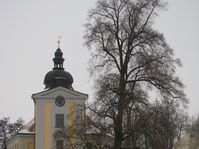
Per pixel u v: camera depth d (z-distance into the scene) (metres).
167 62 47.84
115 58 48.62
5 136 137.75
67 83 81.81
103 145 48.53
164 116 46.81
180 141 78.19
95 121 48.09
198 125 79.38
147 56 47.81
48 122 78.12
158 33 48.19
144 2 48.78
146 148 48.16
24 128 87.75
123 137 46.97
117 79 48.00
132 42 48.28
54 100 78.75
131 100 46.47
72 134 51.03
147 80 47.53
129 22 48.59
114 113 46.88
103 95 47.75
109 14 49.12
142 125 46.16
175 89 47.31
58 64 84.00
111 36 48.75
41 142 77.62
